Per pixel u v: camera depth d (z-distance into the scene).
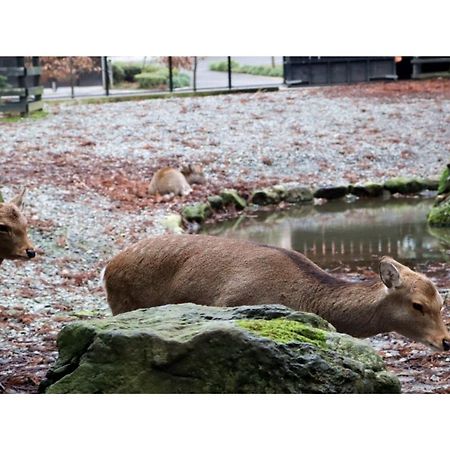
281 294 7.45
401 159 22.55
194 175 19.75
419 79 34.28
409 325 7.12
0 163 19.94
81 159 21.06
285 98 30.41
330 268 13.12
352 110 27.84
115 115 27.27
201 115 27.33
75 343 6.02
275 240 15.44
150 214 16.80
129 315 6.35
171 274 7.73
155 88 36.19
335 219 17.42
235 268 7.58
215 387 5.72
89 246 14.27
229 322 6.00
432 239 15.12
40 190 17.66
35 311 10.70
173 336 5.83
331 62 34.12
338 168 21.73
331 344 5.95
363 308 7.27
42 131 24.23
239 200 18.83
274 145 23.53
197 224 17.17
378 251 14.24
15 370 8.08
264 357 5.70
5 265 12.77
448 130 25.19
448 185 17.02
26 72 26.89
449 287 11.53
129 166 20.83
